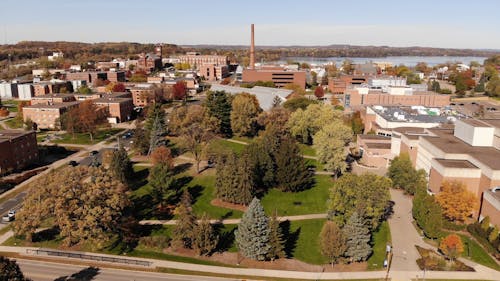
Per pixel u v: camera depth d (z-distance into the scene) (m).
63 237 71.31
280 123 135.62
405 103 189.50
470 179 81.00
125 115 178.12
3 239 71.25
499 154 86.44
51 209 64.19
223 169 89.31
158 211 82.62
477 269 62.16
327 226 62.25
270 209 86.06
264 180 95.19
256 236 63.12
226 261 64.19
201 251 65.50
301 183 94.75
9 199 89.31
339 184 71.94
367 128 146.12
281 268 62.22
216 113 141.12
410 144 105.88
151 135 118.06
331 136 103.50
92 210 63.12
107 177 68.62
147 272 60.75
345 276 59.91
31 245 69.00
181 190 93.50
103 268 61.81
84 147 134.00
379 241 70.62
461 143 96.75
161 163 87.88
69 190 64.56
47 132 155.75
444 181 79.56
